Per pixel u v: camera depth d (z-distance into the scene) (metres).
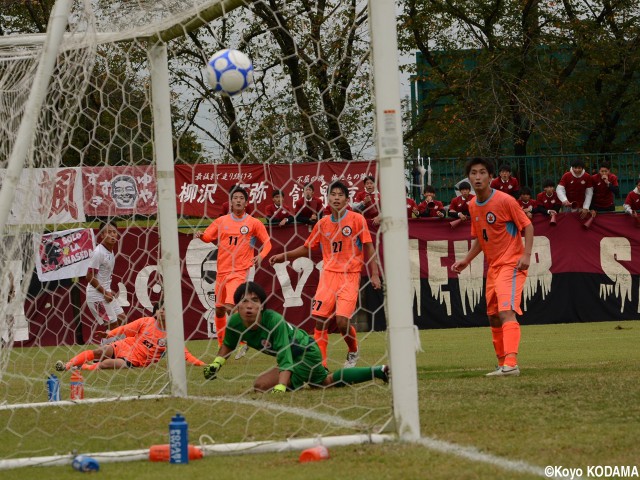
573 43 104.62
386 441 18.41
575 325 55.78
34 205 26.70
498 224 31.19
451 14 102.38
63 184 49.03
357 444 18.28
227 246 40.47
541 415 20.94
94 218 50.03
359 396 25.42
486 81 98.75
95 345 47.34
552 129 95.75
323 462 16.64
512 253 31.38
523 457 16.39
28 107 21.14
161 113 28.27
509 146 100.00
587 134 112.50
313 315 34.41
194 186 55.97
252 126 55.19
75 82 26.34
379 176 19.11
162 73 28.48
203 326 54.19
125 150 54.09
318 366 27.84
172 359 27.64
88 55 25.14
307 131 52.41
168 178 28.14
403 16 102.88
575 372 30.50
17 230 25.08
